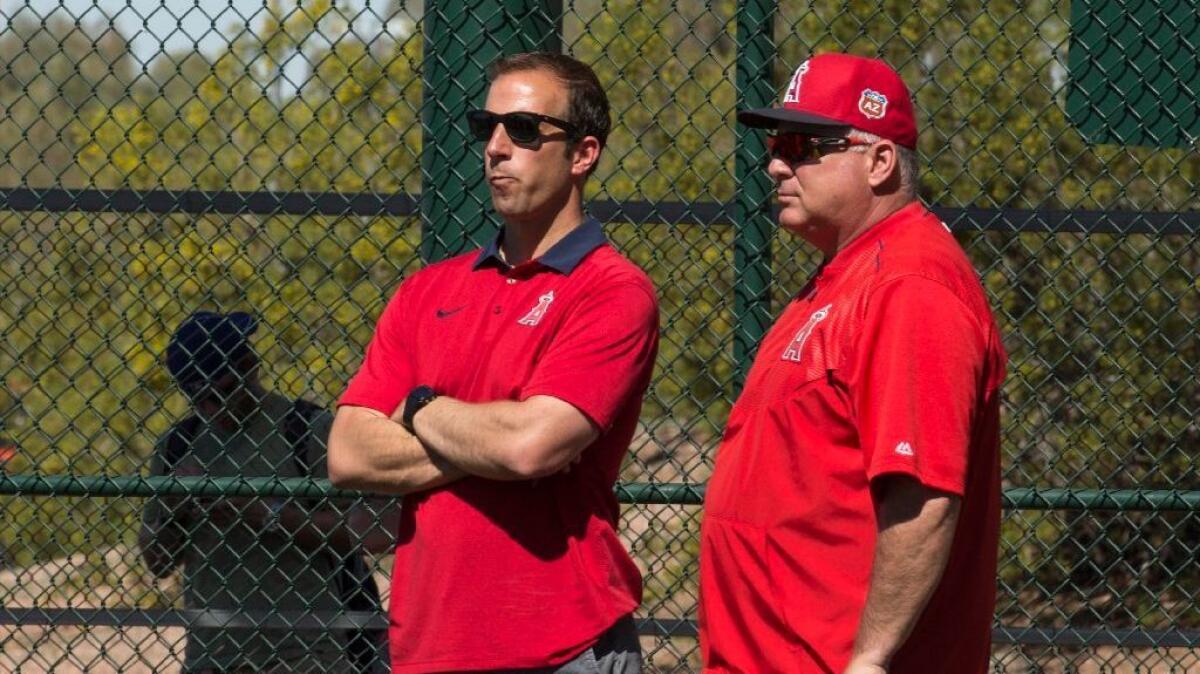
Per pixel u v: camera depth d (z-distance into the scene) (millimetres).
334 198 14398
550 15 14312
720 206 14430
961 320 9570
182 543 15852
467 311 11625
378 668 15453
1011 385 20094
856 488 9797
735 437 10750
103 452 26938
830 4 25375
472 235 14188
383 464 11297
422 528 11234
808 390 9969
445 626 11000
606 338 11078
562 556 11055
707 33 28656
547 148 11453
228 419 15609
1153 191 24875
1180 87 14289
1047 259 22172
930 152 25734
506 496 11039
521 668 10906
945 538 9359
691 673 15695
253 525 15688
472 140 14141
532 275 11523
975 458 10078
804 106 10570
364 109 26547
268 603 15789
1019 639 15039
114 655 23609
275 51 26047
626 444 11594
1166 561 22156
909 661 10164
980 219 14469
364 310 15586
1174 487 15328
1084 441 18766
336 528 15125
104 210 14352
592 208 14492
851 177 10484
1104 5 14430
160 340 20703
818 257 16750
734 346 14359
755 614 10250
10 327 15594
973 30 25625
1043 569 22812
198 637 15875
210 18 14555
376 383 11781
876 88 10508
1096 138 14539
